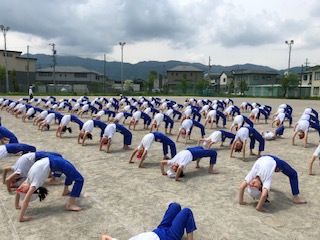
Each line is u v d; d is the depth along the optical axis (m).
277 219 5.55
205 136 14.03
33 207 5.89
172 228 4.10
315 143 12.65
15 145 7.28
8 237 4.77
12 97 38.81
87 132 11.30
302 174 8.30
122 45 56.41
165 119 14.32
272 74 77.31
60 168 5.64
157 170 8.51
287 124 18.38
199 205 6.14
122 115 15.49
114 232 4.97
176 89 75.50
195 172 8.38
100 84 78.88
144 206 6.04
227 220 5.48
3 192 6.57
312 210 5.98
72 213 5.66
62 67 80.69
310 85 61.06
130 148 11.02
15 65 63.75
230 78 84.62
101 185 7.22
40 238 4.74
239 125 12.98
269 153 10.77
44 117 15.19
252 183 5.93
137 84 96.88
